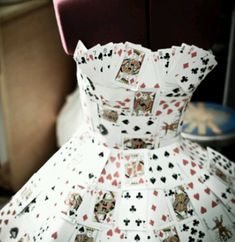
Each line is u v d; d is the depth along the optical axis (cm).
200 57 80
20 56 166
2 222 97
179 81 81
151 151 90
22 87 171
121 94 81
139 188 86
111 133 88
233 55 166
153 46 82
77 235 84
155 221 84
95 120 89
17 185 182
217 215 89
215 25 85
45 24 179
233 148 178
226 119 161
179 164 90
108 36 81
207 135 151
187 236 85
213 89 188
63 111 196
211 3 82
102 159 89
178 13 79
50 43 185
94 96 85
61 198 89
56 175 95
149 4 78
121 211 85
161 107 84
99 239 83
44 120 193
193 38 83
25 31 166
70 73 207
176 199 86
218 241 87
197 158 96
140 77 80
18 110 171
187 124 157
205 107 171
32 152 189
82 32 81
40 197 94
